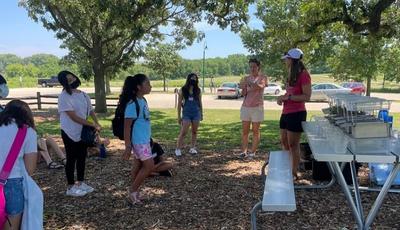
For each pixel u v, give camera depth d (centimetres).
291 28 1505
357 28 969
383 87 4906
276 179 430
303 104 571
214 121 1588
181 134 824
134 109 501
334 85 2995
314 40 1341
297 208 500
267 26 2272
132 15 1371
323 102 2797
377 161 368
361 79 2527
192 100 816
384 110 456
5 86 462
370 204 512
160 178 647
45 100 2991
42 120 1683
